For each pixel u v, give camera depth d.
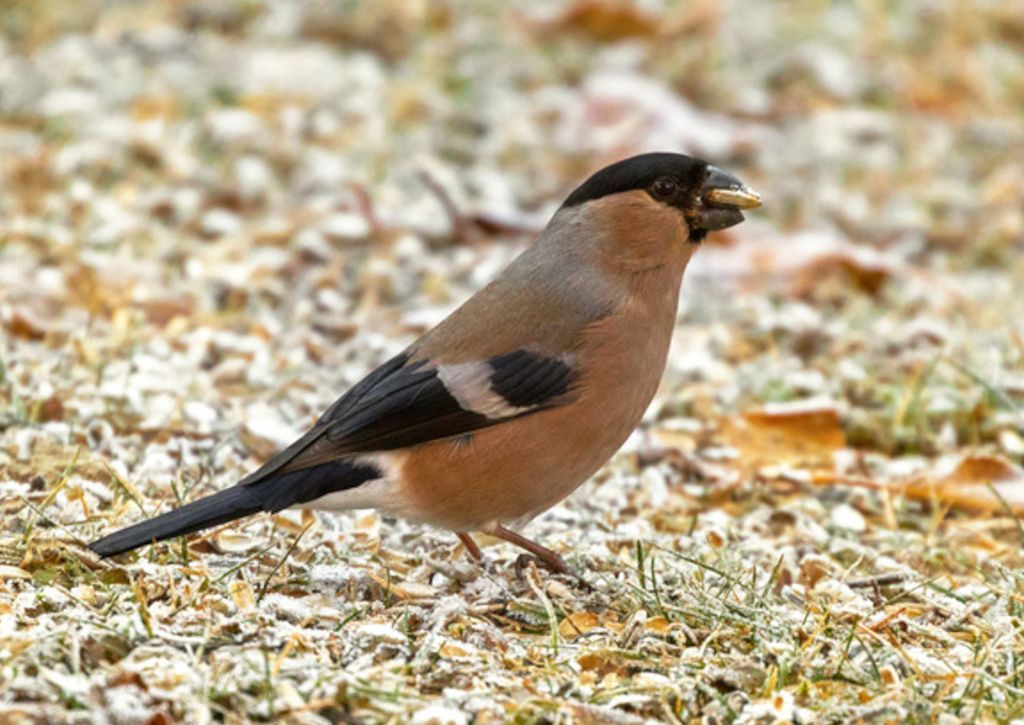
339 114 16.92
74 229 14.34
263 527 9.91
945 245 15.83
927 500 11.23
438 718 7.38
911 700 7.74
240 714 7.31
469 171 16.34
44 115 16.22
